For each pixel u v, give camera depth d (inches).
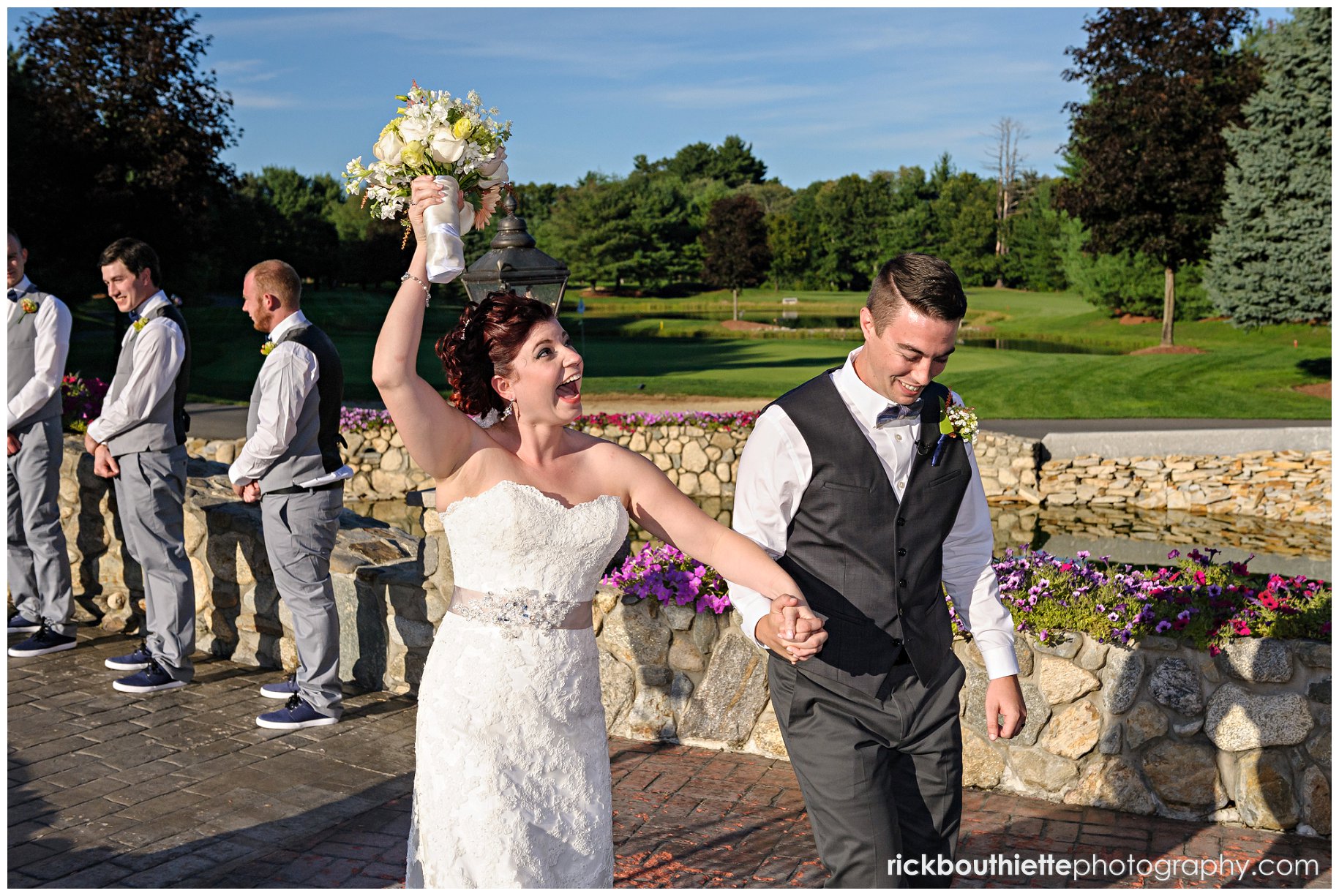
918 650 103.2
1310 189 961.5
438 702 97.7
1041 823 153.9
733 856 139.8
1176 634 157.0
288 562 187.3
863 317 102.4
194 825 149.5
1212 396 845.8
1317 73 953.5
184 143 1034.1
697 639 182.2
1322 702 149.3
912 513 104.0
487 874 93.1
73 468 246.5
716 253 2456.9
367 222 2687.0
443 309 1686.8
